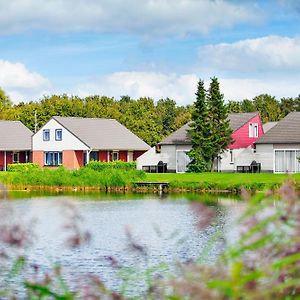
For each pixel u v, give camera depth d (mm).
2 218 4734
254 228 3908
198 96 71625
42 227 25000
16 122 98438
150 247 23062
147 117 133375
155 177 67562
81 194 60156
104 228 33000
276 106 151250
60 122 89000
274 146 70688
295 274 3852
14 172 70312
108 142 89938
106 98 142000
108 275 16203
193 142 72125
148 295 4828
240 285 3404
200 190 60031
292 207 3900
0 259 5684
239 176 63062
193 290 3404
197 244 23672
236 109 145500
